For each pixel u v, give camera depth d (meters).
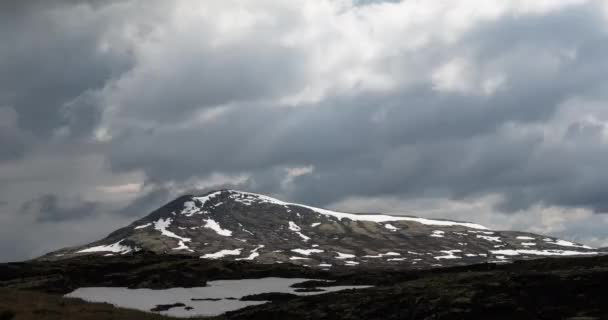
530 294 48.19
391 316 49.09
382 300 53.19
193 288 82.44
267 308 58.12
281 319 53.91
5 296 45.19
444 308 47.56
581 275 49.66
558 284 48.81
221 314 60.22
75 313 39.75
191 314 60.56
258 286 82.88
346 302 54.81
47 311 39.34
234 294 75.56
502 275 54.50
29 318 36.34
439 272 75.31
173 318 43.12
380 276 83.56
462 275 58.78
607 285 47.19
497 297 47.84
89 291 81.12
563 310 44.88
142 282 88.44
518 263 69.06
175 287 84.19
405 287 57.06
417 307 49.16
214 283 88.00
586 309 44.47
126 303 68.44
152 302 69.38
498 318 44.88
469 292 50.06
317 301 57.81
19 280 87.81
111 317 39.31
